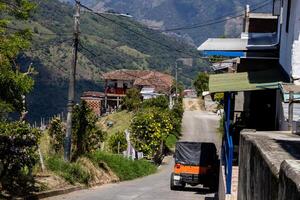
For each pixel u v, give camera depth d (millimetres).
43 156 27375
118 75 118562
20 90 17266
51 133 29422
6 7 16891
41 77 117875
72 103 28141
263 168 8180
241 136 12984
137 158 49562
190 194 27891
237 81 18203
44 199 21234
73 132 29922
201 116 97750
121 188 28906
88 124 30438
